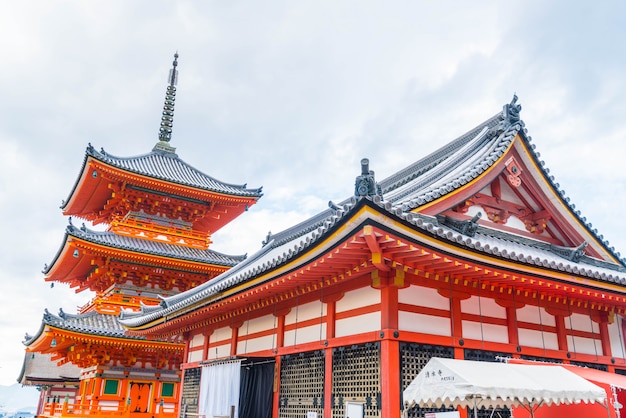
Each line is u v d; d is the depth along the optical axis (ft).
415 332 38.19
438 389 31.24
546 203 52.85
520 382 31.60
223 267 108.78
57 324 85.25
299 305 49.47
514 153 51.55
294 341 48.88
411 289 39.58
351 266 38.93
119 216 115.96
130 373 94.68
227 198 120.16
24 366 123.85
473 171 47.55
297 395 46.96
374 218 31.27
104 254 101.86
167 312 68.74
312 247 36.73
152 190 114.93
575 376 35.45
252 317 57.88
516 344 43.73
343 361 41.45
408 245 33.30
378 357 37.76
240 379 54.03
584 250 55.36
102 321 96.17
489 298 43.96
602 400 33.53
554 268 39.86
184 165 133.49
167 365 98.17
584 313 50.29
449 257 35.22
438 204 45.27
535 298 46.44
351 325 41.42
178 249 113.29
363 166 31.99
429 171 59.98
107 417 89.76
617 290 44.57
